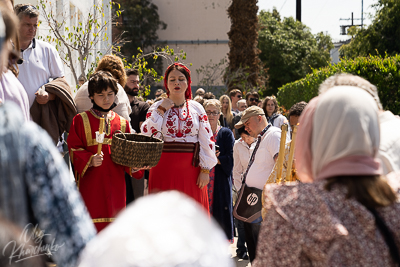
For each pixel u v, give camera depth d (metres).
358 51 25.16
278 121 7.86
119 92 4.42
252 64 23.88
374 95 2.06
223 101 8.52
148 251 0.67
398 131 2.34
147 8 27.42
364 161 1.49
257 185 4.05
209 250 0.70
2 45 1.28
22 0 6.12
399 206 1.48
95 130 3.64
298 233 1.43
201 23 28.23
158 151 3.57
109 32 11.83
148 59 26.89
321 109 1.55
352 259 1.40
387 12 23.98
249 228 4.17
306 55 35.47
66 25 8.17
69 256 1.31
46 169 1.28
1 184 1.18
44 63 3.91
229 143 5.27
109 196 3.61
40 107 3.77
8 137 1.22
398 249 1.42
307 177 1.69
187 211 0.72
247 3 23.73
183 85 4.16
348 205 1.44
